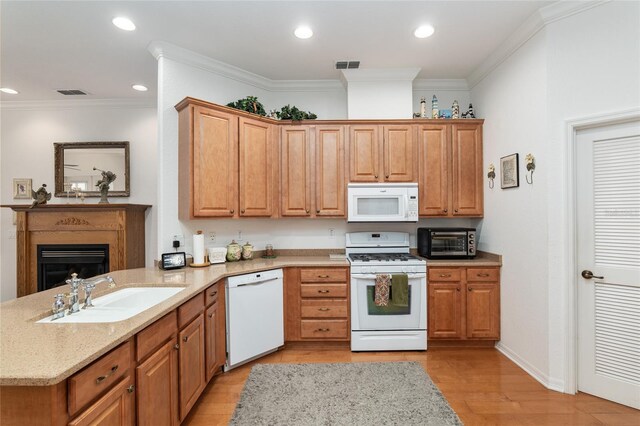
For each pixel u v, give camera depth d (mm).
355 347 2986
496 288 3008
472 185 3297
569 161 2250
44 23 2383
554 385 2311
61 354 1066
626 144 2090
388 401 2172
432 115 3363
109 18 2348
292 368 2656
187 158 2664
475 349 3035
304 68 3264
